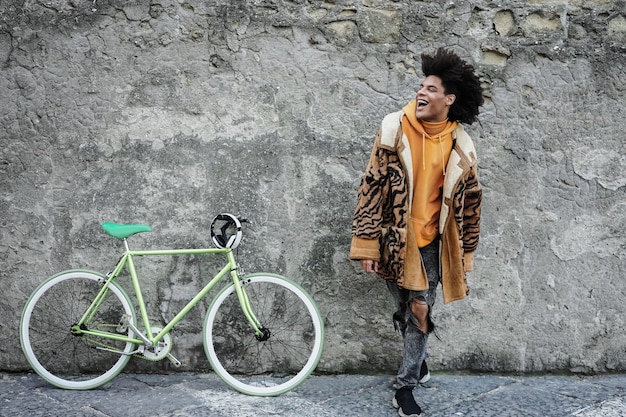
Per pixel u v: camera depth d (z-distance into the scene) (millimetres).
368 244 3250
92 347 3881
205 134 3822
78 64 3803
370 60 3797
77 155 3830
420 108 3189
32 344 3932
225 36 3789
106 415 3336
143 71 3807
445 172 3256
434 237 3336
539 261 3891
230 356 3914
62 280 3754
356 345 3922
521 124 3834
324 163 3828
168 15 3783
